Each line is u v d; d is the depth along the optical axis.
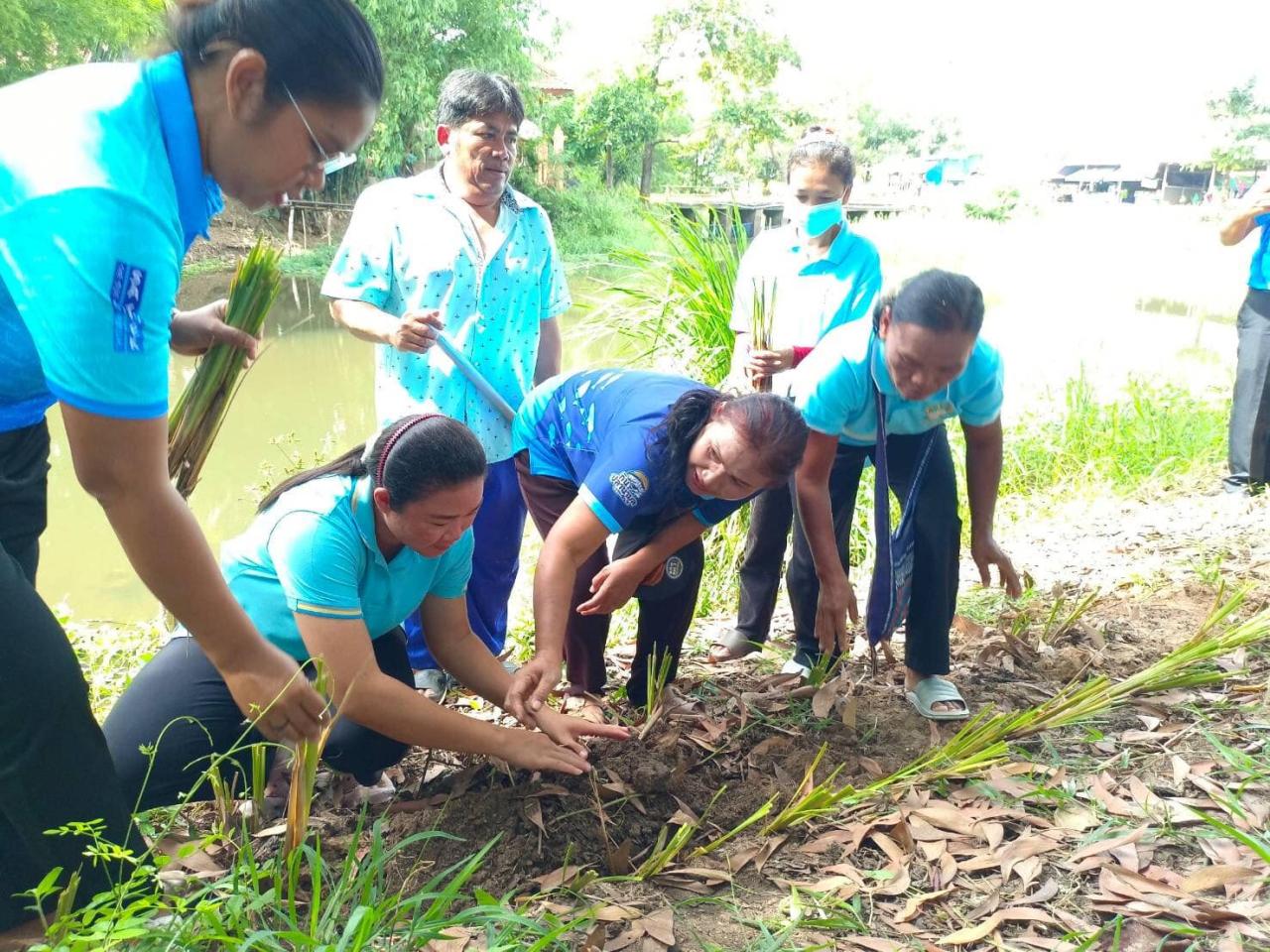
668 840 2.70
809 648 3.84
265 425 8.67
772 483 2.75
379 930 2.10
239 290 2.88
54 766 2.02
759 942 2.24
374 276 3.85
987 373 3.22
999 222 42.41
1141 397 7.71
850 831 2.66
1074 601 4.49
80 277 1.70
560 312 4.30
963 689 3.59
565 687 3.58
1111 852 2.51
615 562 3.10
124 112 1.79
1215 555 4.97
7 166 1.74
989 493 3.49
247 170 1.91
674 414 2.84
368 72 1.85
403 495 2.41
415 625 3.74
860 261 4.41
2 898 2.13
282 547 2.51
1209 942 2.18
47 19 15.59
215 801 2.83
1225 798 2.68
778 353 4.36
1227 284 19.89
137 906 1.92
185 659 2.68
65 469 7.64
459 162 3.82
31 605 1.96
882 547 3.30
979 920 2.32
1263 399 5.97
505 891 2.49
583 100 34.94
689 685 3.60
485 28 24.53
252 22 1.77
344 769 2.81
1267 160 54.81
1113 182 64.44
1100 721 3.22
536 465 3.46
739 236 6.05
